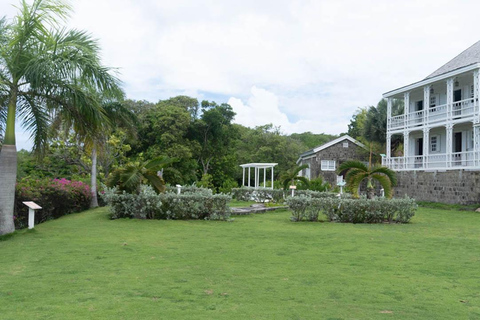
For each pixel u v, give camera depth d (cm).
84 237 846
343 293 452
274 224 1131
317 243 800
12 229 872
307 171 3509
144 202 1189
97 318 364
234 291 455
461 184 1845
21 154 1898
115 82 935
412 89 2272
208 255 667
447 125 2000
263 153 4209
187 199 1205
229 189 2420
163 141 2911
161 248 728
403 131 2341
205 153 3416
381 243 809
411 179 2225
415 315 381
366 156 3303
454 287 484
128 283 486
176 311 384
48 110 952
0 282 493
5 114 944
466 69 1864
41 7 866
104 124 1016
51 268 568
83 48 897
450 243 818
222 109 3509
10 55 872
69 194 1342
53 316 369
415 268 586
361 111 4350
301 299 427
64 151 1964
